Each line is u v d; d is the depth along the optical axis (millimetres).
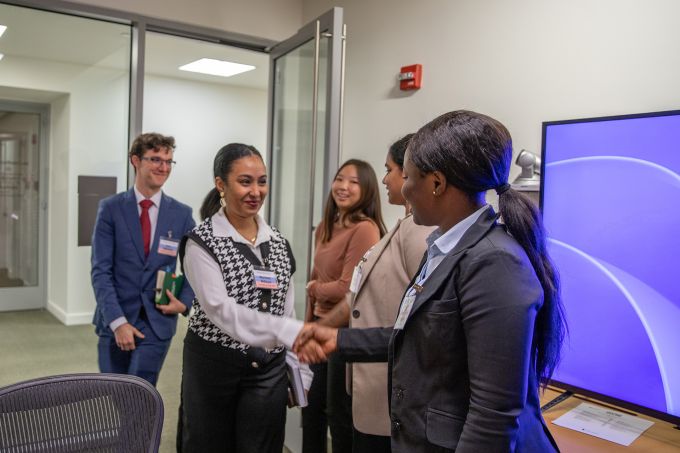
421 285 1104
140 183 2430
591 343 1781
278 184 3672
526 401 1023
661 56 1912
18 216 5434
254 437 1772
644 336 1657
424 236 1731
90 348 4531
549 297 1029
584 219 1812
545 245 1062
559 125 1881
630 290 1692
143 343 2357
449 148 1017
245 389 1779
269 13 3854
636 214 1682
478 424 933
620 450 1506
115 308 2291
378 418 1798
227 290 1710
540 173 1948
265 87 7312
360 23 3432
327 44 2797
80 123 3814
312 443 2486
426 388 1050
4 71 3447
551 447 1030
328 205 2545
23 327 5059
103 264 2346
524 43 2412
